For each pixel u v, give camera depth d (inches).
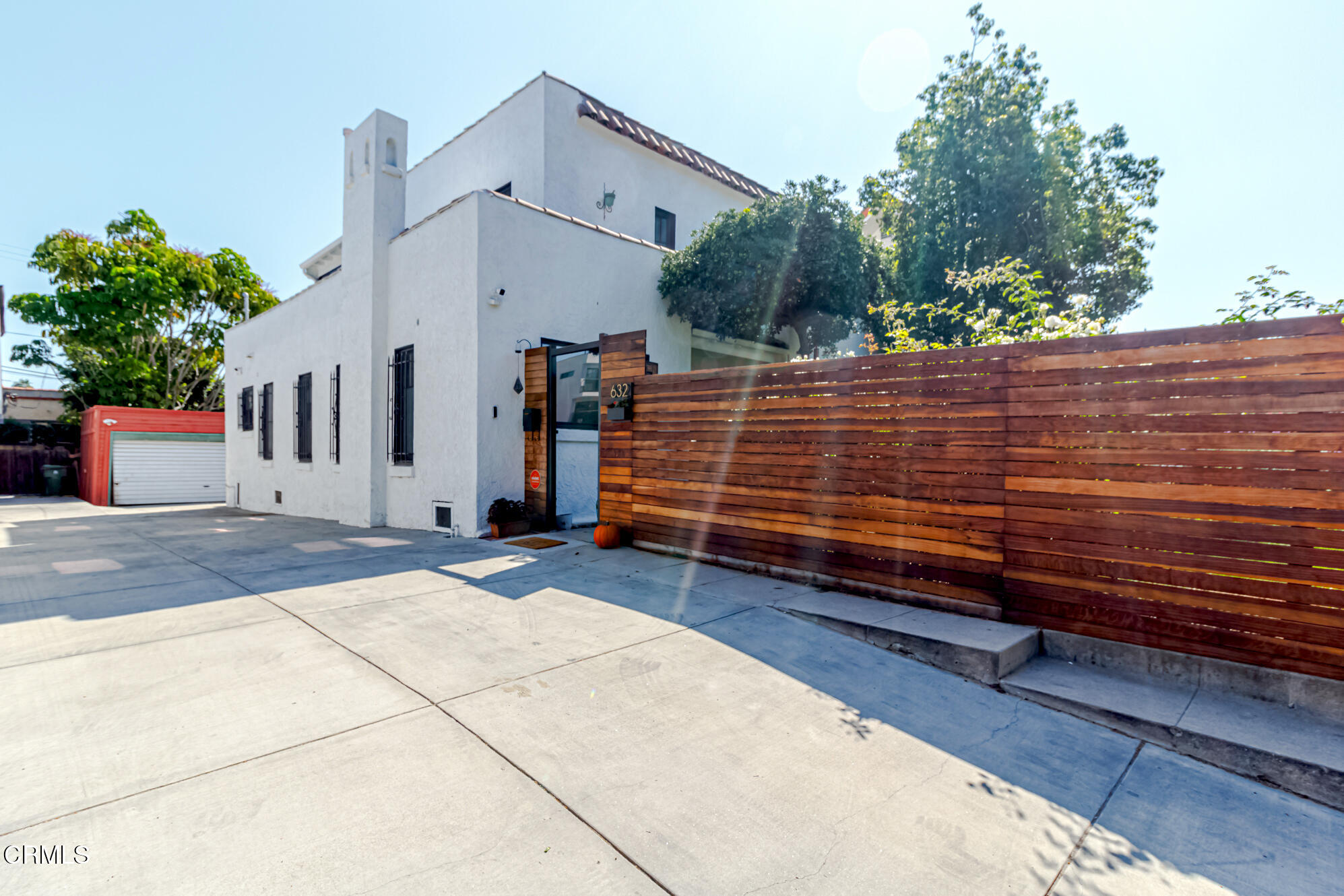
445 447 314.5
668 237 510.0
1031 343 155.3
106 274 767.7
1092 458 145.7
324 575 213.9
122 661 128.3
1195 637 131.3
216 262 866.1
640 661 137.3
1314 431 119.6
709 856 74.9
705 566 227.3
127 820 75.8
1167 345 136.3
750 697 122.6
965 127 406.6
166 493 695.7
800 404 203.3
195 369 913.5
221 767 89.0
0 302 919.7
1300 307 174.7
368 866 69.6
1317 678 117.5
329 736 99.5
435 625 157.8
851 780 94.8
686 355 422.9
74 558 251.8
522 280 317.1
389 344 362.6
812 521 199.6
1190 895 73.1
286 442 498.3
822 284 372.2
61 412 992.2
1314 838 86.4
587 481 341.7
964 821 85.7
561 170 418.9
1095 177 425.1
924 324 402.9
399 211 372.5
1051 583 151.1
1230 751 105.0
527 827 78.7
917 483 175.8
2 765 87.4
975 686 133.4
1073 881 74.4
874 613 166.6
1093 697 124.7
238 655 133.5
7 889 62.7
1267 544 124.0
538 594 189.6
